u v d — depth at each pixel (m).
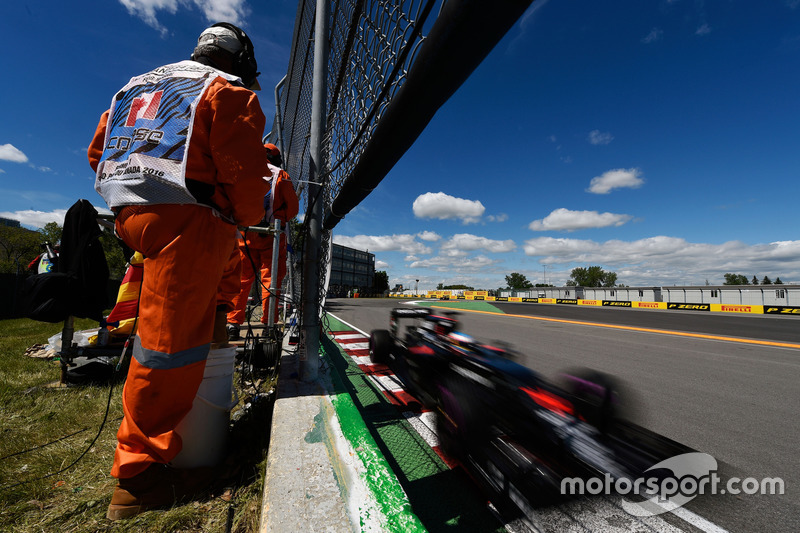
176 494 1.50
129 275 3.41
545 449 1.56
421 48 0.76
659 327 10.97
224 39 1.82
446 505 1.65
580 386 1.71
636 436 1.57
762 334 9.52
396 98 0.95
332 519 1.04
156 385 1.39
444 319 3.17
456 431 2.00
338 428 1.64
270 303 3.66
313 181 2.38
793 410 3.21
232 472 1.71
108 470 1.75
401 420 2.60
